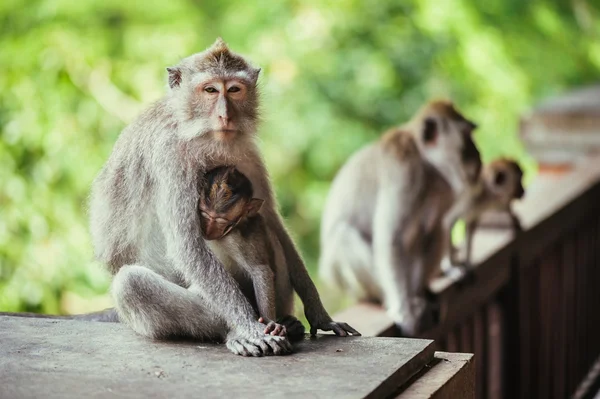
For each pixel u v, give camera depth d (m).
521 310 8.01
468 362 4.55
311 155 15.09
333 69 15.30
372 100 15.58
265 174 5.61
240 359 4.45
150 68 13.45
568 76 16.44
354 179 8.90
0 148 11.71
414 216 8.20
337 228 8.91
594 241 10.31
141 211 5.39
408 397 4.05
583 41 16.67
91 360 4.43
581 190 9.37
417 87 15.88
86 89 13.02
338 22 15.20
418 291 7.53
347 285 8.87
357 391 3.91
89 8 13.38
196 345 4.79
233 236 5.17
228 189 5.10
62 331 4.96
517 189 7.91
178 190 5.15
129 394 3.91
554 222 8.67
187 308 4.91
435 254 8.22
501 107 15.51
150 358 4.48
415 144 8.36
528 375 8.19
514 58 15.70
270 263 5.37
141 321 4.91
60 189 12.04
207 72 5.20
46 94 12.27
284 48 14.61
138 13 13.83
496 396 7.97
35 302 11.00
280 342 4.52
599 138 9.88
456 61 15.59
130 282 4.92
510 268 7.91
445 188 8.29
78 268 11.38
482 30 14.84
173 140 5.22
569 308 9.40
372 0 15.86
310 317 5.32
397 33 15.78
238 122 5.24
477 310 7.53
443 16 14.65
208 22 14.89
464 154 8.08
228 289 4.93
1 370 4.25
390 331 6.69
